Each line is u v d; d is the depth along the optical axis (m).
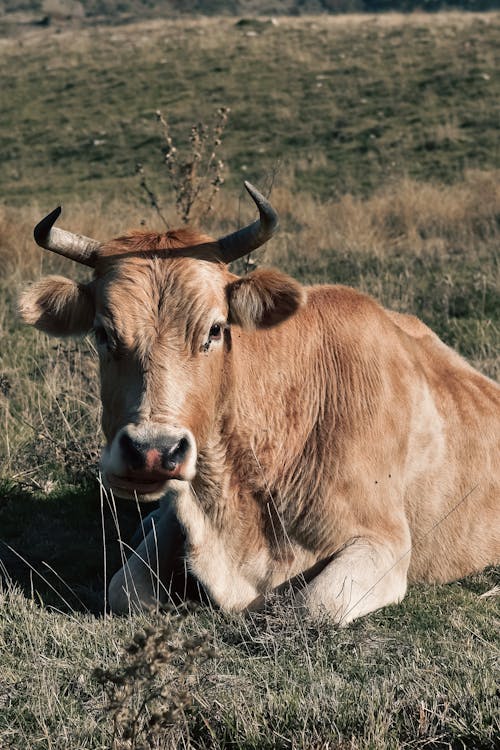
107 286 7.85
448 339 16.14
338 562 8.42
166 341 7.62
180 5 170.50
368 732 6.32
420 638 7.80
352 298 9.66
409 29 57.62
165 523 9.14
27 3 161.62
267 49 55.62
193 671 6.79
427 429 9.56
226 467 8.45
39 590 9.05
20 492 11.23
